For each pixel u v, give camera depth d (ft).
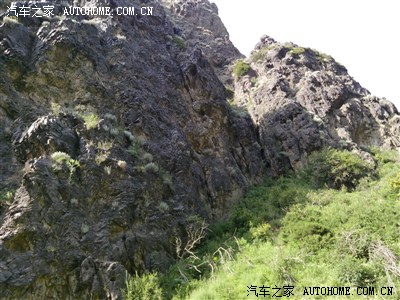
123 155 48.24
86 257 36.52
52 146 42.24
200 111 74.43
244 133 83.82
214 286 36.60
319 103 95.35
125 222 41.50
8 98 47.57
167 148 57.47
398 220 45.98
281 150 84.07
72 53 56.39
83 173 42.16
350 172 70.08
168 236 46.24
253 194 69.15
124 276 36.27
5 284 31.42
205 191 61.46
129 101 57.88
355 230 44.16
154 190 49.03
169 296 36.55
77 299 34.27
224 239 51.80
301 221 50.39
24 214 35.27
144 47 74.64
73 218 38.42
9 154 42.93
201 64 83.41
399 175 61.72
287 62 110.73
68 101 52.90
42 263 33.99
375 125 95.86
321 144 81.76
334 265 39.75
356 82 112.68
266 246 46.26
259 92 101.45
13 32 53.31
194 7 148.77
